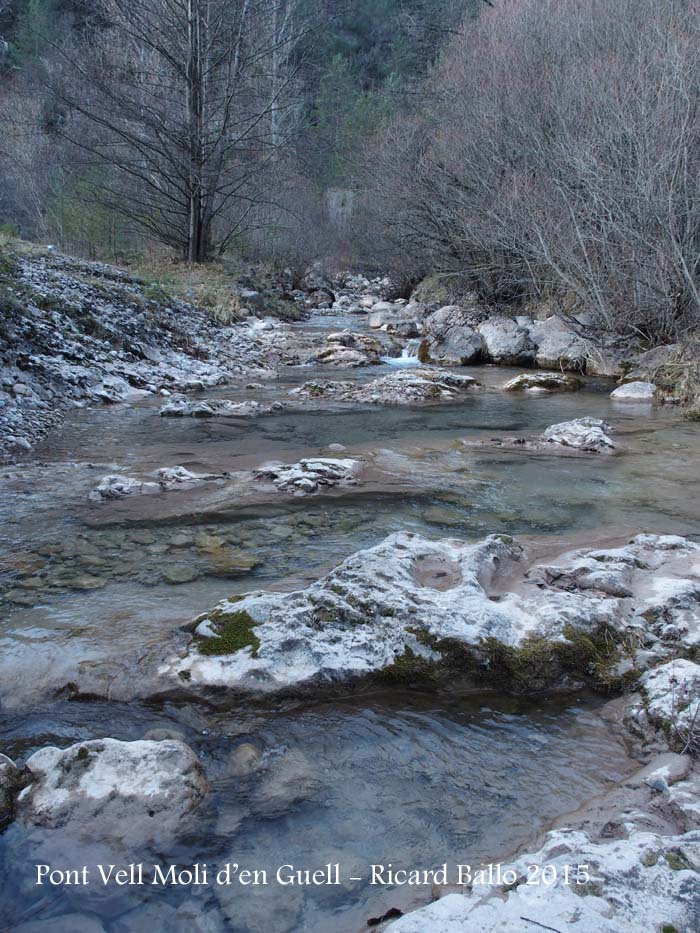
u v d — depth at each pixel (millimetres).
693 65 11922
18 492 5238
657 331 12133
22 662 2922
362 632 3010
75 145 21656
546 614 3146
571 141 12820
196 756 2377
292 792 2279
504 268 15672
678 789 2221
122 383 9586
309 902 1868
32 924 1790
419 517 4945
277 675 2809
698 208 10906
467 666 2912
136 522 4680
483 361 14133
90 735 2531
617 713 2752
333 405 9500
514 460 6652
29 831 2051
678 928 1684
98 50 20953
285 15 22938
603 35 16297
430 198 17984
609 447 7094
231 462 6301
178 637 3088
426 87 21812
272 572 3918
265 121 23922
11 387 8102
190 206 21141
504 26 19422
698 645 3072
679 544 4086
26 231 23766
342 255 29578
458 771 2404
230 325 15828
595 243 12750
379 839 2088
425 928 1682
